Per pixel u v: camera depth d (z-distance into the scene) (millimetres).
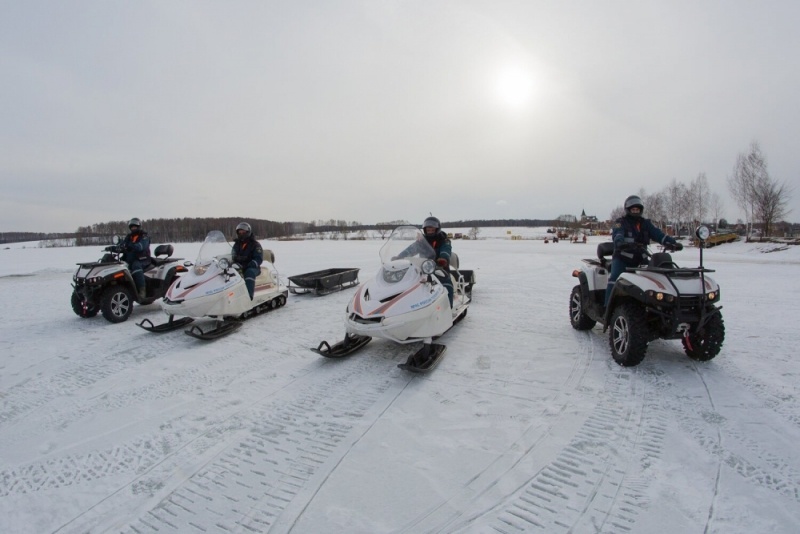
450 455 3033
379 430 3422
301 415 3725
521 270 14875
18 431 3551
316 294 9703
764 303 7934
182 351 5637
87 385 4516
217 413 3797
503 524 2344
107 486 2793
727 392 3916
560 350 5309
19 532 2387
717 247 31703
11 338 6438
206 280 6344
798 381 4125
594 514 2404
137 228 8047
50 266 19656
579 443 3137
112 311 7281
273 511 2512
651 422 3412
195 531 2373
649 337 4469
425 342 4906
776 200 33781
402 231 5691
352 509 2500
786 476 2680
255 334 6422
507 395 4016
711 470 2766
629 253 5207
